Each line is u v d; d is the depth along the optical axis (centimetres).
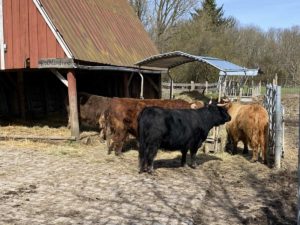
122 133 1220
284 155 1282
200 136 1063
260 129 1153
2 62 1492
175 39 4662
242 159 1229
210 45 4494
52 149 1292
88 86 2116
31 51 1447
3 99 1977
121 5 2331
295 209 784
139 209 736
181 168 1086
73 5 1659
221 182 970
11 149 1278
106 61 1592
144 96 2262
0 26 1488
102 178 951
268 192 895
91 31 1650
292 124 2228
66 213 707
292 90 4947
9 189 842
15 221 664
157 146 984
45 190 843
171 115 997
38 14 1428
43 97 2159
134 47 2011
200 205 774
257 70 1569
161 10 4816
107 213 712
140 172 1003
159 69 1984
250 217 729
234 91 3381
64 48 1395
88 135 1502
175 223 668
